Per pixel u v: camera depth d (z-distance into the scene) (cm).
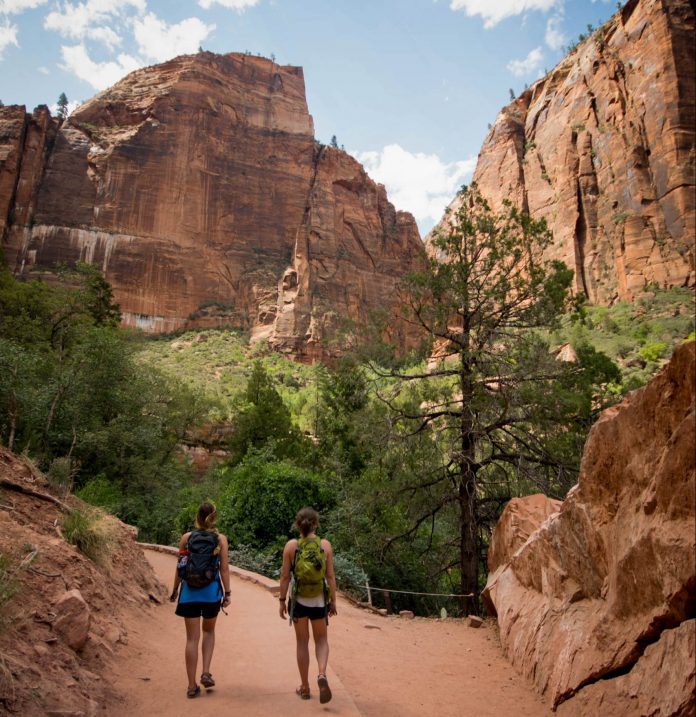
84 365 2278
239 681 485
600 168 9250
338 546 1373
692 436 386
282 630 683
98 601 552
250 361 7862
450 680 618
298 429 2903
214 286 9325
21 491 669
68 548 592
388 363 1463
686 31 8844
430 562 1577
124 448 2439
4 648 380
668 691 370
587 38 11162
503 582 833
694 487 383
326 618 458
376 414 1456
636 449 479
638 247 8112
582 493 575
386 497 1420
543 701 545
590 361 1494
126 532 828
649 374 4988
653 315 7025
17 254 8175
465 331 1424
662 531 409
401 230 11806
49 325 3095
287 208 10412
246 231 9988
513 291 1503
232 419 4253
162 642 576
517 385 1329
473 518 1341
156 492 2502
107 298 4184
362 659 653
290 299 8894
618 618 471
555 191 9788
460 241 1451
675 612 396
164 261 9006
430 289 1438
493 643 809
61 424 2070
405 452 1434
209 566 456
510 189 10731
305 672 447
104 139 9394
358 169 11625
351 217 10906
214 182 9956
